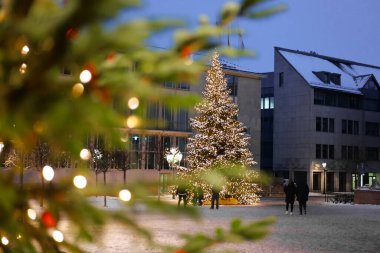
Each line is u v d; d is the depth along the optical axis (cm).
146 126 123
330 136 6800
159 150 4138
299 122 6731
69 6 94
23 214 125
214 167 124
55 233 127
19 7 102
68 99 109
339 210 3036
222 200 3234
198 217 121
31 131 114
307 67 6969
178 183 125
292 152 6788
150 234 122
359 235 1625
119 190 121
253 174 125
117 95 113
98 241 131
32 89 106
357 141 7106
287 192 2536
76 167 126
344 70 7531
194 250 120
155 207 120
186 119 4903
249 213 2505
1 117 109
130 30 100
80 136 118
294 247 1310
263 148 7269
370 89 7319
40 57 103
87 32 99
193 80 108
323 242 1428
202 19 103
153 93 110
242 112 5491
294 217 2344
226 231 118
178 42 104
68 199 123
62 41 99
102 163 3059
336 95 6925
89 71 109
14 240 123
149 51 108
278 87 6994
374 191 3897
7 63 105
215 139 3120
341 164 6869
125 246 1113
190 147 3222
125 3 94
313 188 6600
